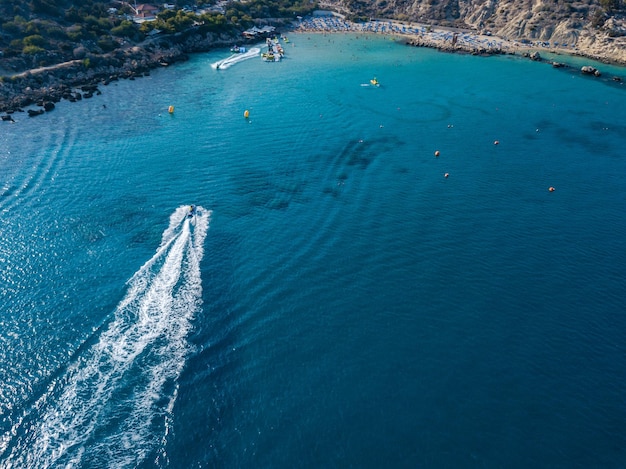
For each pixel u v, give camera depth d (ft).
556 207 259.80
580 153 325.42
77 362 163.12
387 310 188.03
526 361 168.45
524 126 371.35
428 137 346.74
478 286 201.36
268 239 226.79
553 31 654.53
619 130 365.81
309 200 258.98
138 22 585.22
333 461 135.33
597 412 151.74
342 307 188.75
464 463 135.95
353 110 397.39
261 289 196.54
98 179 271.49
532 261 217.36
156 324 177.88
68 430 142.72
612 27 602.44
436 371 163.53
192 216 240.32
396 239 229.25
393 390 156.46
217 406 150.00
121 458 135.64
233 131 344.90
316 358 167.02
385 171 293.02
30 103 380.17
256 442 140.15
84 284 196.13
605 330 181.88
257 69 526.98
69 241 220.02
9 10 471.21
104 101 398.83
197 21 632.79
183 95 424.05
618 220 249.34
